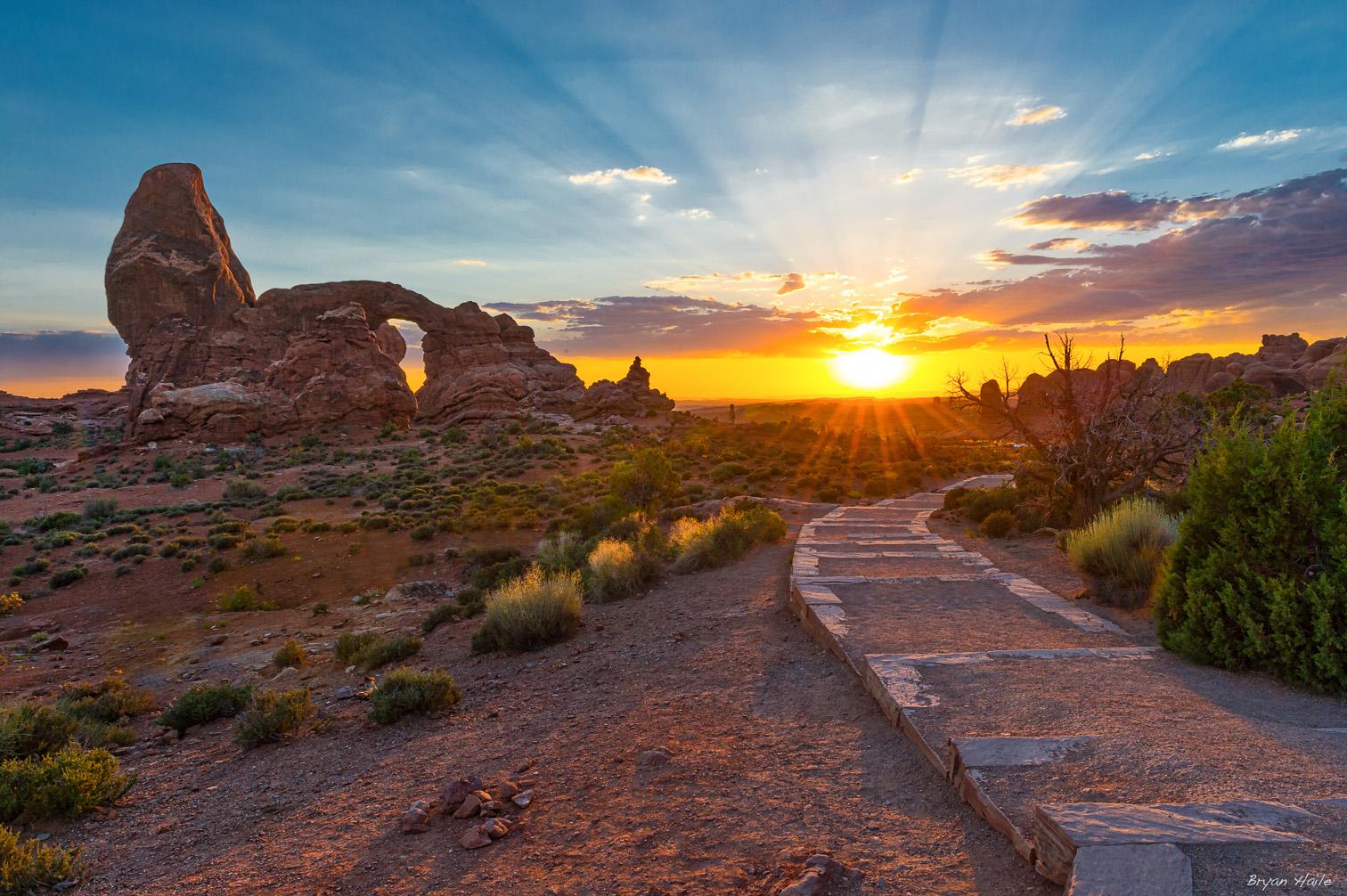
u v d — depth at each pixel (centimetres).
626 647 984
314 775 664
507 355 12031
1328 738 457
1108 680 597
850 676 714
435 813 511
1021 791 404
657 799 485
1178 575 694
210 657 1809
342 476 6141
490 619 1150
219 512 4606
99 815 626
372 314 11600
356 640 1514
